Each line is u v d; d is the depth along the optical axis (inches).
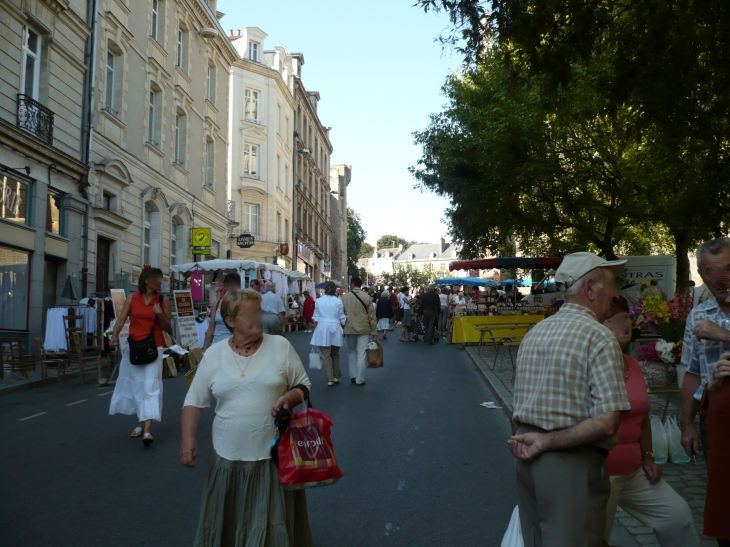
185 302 644.7
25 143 656.4
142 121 961.5
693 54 398.3
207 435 332.2
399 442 318.3
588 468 117.9
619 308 150.0
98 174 820.0
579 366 117.6
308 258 2322.8
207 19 1236.5
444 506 226.2
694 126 419.8
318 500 232.5
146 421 309.7
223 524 145.9
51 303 740.7
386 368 623.5
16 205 662.5
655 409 358.3
